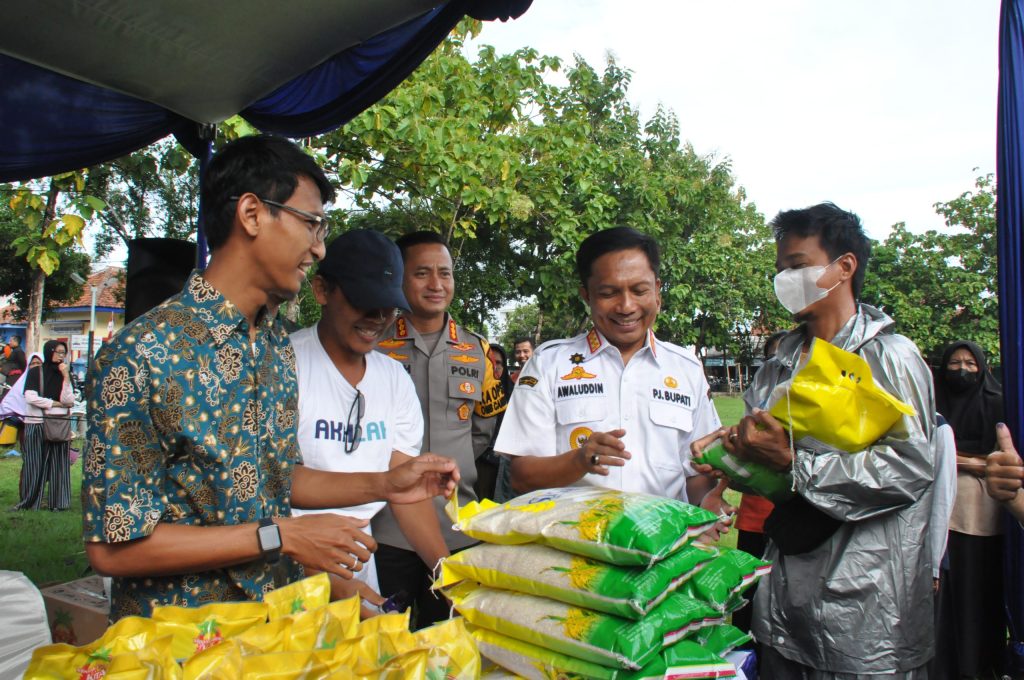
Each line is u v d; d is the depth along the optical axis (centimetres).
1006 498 178
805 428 150
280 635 108
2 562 467
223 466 128
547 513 131
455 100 584
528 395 203
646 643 112
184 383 123
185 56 239
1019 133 204
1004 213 208
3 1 203
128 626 104
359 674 96
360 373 207
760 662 194
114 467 117
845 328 173
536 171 713
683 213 1247
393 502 152
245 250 133
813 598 168
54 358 668
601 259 190
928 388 164
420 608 264
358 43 236
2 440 938
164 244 354
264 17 216
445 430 283
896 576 163
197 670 92
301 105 295
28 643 145
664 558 122
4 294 1931
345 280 189
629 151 1013
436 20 232
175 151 421
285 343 151
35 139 297
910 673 164
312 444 195
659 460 195
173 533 119
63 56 236
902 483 149
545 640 122
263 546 121
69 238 346
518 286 874
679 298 1161
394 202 635
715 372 4088
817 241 173
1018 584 255
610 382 200
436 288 286
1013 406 209
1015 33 204
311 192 138
